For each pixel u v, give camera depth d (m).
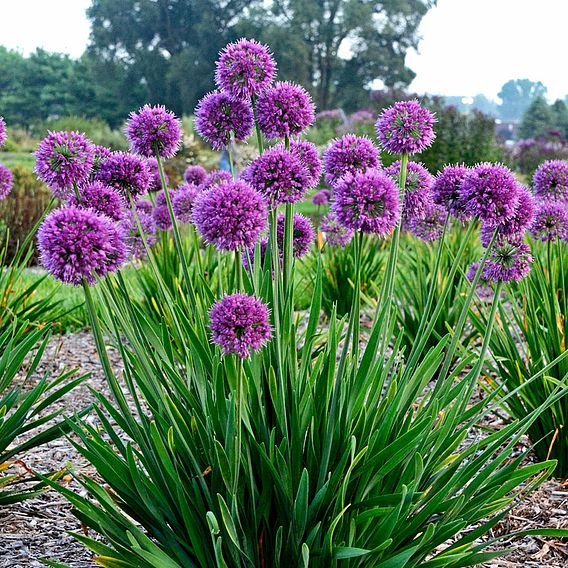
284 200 1.06
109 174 1.12
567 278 1.73
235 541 0.98
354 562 1.03
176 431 1.06
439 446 1.08
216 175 1.74
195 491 1.04
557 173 1.58
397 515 0.98
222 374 1.01
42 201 4.48
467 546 1.05
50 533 1.28
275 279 1.04
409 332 2.05
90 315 1.01
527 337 1.50
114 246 1.00
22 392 1.85
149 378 1.05
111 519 1.04
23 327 1.44
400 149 1.12
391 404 1.05
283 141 1.15
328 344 1.10
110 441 1.58
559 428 1.44
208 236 1.00
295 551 1.01
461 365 1.16
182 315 1.08
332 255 2.55
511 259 1.13
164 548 1.07
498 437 1.11
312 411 1.05
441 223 1.64
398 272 2.13
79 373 2.05
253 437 1.03
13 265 1.82
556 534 1.08
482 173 1.08
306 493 0.99
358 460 1.02
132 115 1.13
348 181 1.03
